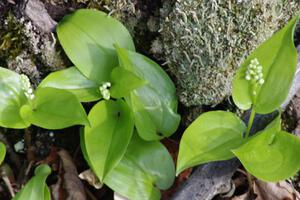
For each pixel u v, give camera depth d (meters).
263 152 0.47
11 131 0.56
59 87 0.52
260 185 0.53
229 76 0.52
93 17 0.52
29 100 0.50
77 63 0.52
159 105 0.52
